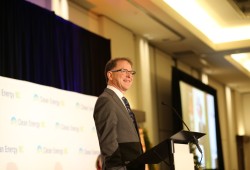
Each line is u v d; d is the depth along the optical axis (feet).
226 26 27.71
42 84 15.58
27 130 13.53
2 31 13.89
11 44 14.15
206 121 32.07
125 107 8.87
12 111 12.98
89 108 17.01
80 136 16.30
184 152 8.84
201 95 31.58
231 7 24.30
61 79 16.71
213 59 31.22
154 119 26.66
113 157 8.11
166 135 27.81
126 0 19.44
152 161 8.36
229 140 42.11
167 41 26.43
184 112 27.40
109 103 8.52
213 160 32.96
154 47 27.89
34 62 15.28
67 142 15.51
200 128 30.35
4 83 12.80
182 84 27.53
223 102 42.06
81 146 16.29
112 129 8.29
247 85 42.57
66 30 17.57
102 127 8.35
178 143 8.65
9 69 13.93
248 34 28.66
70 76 17.60
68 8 19.08
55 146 14.83
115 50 22.33
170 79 29.71
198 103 30.53
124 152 8.43
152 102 26.71
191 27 24.48
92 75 19.25
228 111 42.34
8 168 12.61
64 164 15.23
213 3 23.58
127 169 8.27
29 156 13.50
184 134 8.56
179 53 29.55
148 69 25.43
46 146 14.37
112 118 8.37
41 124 14.23
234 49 28.66
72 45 17.90
